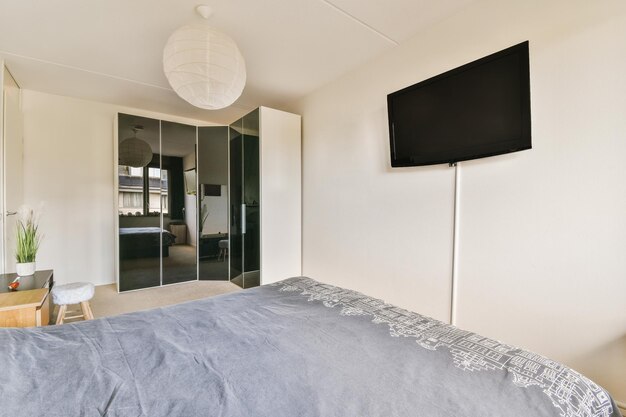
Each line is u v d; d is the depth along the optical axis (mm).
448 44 2195
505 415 751
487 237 2006
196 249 4266
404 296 2561
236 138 4070
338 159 3217
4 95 2783
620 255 1494
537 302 1782
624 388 1492
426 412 761
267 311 1447
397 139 2430
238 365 979
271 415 751
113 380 882
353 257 3053
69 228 3762
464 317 2141
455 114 2039
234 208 4184
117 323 1294
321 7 2068
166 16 2145
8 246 2826
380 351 1067
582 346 1620
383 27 2307
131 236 3762
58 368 930
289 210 3666
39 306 1949
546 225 1740
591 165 1574
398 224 2602
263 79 3221
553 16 1689
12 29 2277
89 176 3869
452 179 2207
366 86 2865
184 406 780
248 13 2121
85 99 3793
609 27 1508
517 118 1741
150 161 3879
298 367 968
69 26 2252
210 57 1739
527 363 982
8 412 731
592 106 1565
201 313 1416
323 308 1487
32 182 3527
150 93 3578
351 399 812
